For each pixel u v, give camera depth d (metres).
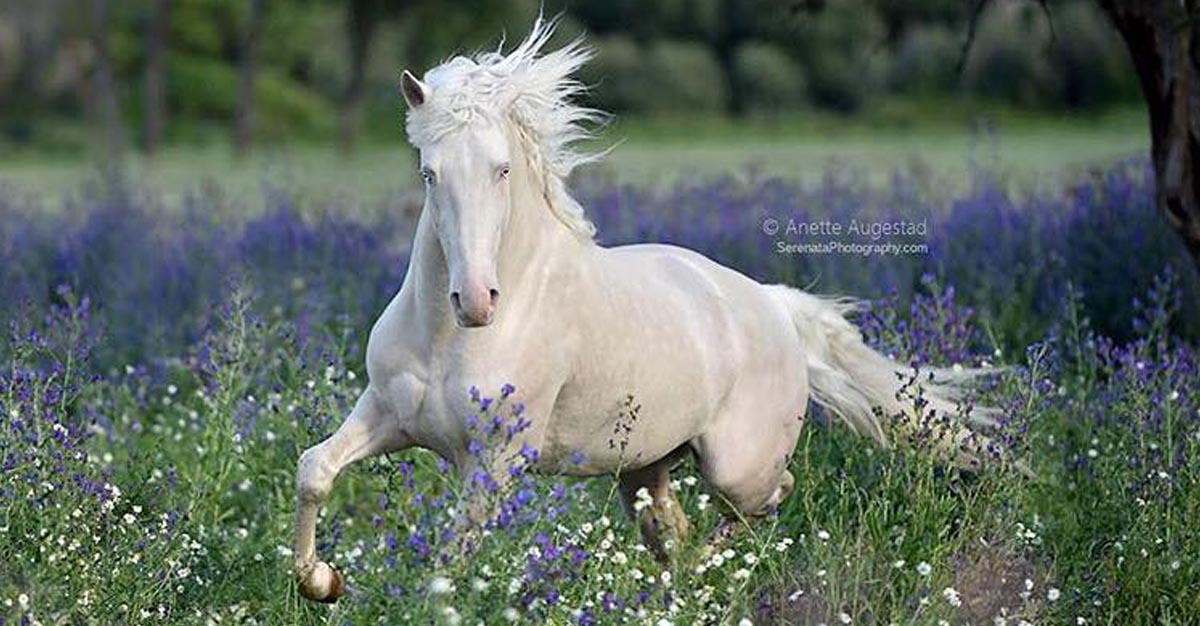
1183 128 17.44
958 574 12.77
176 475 14.54
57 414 13.59
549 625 11.12
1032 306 22.58
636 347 12.83
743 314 13.97
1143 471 13.85
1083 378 17.31
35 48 106.25
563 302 12.32
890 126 87.56
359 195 41.28
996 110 87.31
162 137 100.31
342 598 12.21
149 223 27.59
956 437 14.05
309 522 12.09
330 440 12.14
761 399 13.96
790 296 14.86
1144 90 17.84
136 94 106.62
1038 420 15.36
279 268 23.64
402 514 12.62
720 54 89.81
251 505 16.03
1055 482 15.37
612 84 88.12
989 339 19.77
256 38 94.75
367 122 103.00
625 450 13.07
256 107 104.38
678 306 13.38
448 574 10.44
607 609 11.22
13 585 11.55
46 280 24.91
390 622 10.58
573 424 12.77
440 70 11.77
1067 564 13.48
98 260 25.25
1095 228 22.91
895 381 14.87
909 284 22.30
